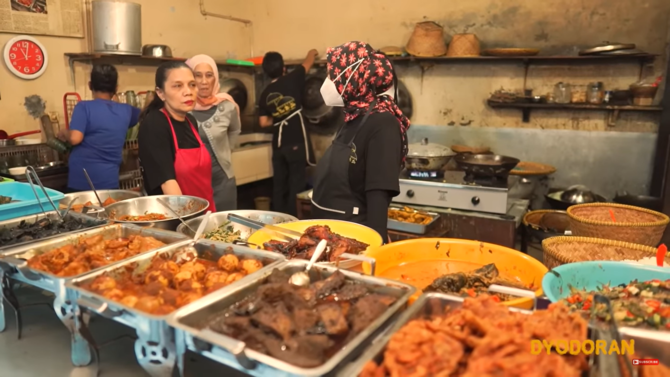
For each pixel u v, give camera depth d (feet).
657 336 3.05
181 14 15.01
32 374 4.02
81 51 12.75
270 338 3.09
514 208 10.26
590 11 12.34
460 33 13.74
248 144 16.34
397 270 5.27
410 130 15.08
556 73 12.91
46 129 11.55
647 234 6.93
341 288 3.85
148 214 6.64
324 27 16.07
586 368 2.85
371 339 3.22
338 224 5.81
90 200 7.64
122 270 4.29
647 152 12.25
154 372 3.49
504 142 13.82
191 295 3.83
